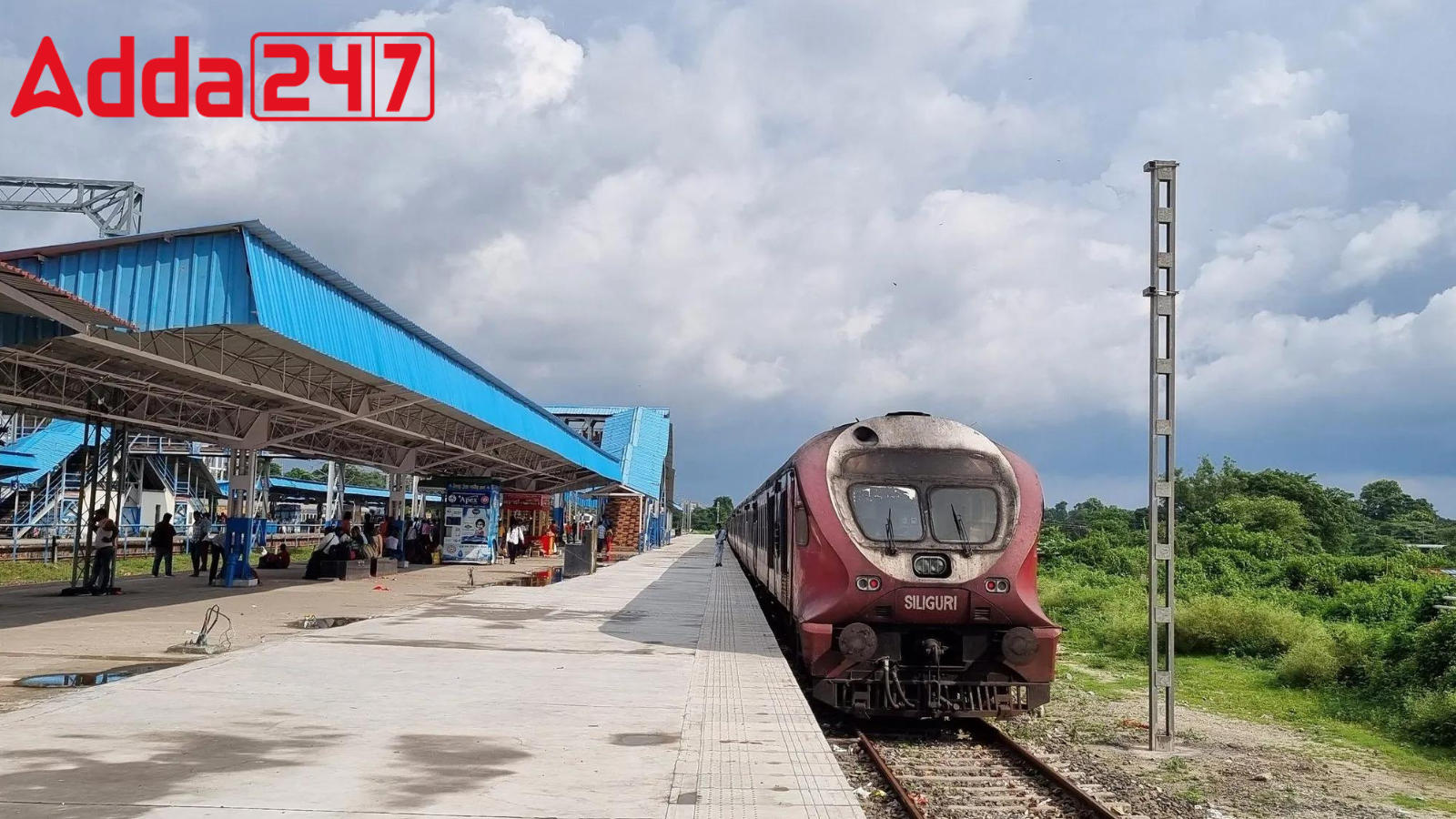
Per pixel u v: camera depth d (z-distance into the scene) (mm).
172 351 17422
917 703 10828
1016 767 9383
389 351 19641
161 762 6859
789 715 9094
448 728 8211
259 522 31281
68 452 42812
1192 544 36000
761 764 7277
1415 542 71125
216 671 10672
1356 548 53062
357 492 75062
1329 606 22062
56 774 6496
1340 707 13219
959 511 11391
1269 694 14453
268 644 12922
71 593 21094
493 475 45219
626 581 28781
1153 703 10586
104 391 20391
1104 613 22062
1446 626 13492
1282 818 8195
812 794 6508
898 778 8789
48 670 11625
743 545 33312
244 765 6824
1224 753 10602
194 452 43719
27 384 18422
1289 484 52938
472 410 25250
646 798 6359
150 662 12328
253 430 23484
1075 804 8094
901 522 11242
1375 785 9422
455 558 36344
